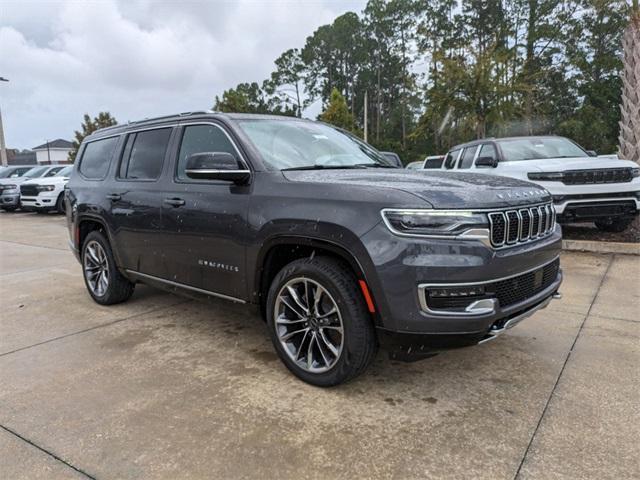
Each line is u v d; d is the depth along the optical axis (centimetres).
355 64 6091
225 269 344
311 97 6431
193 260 369
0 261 783
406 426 257
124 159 456
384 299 260
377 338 276
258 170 329
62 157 8156
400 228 256
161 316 461
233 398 291
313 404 282
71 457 235
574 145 848
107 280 489
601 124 3167
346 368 285
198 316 459
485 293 259
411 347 264
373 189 275
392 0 5653
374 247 260
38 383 318
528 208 294
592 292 504
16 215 1683
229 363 346
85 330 423
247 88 6306
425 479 213
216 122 368
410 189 271
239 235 327
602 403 276
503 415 266
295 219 292
